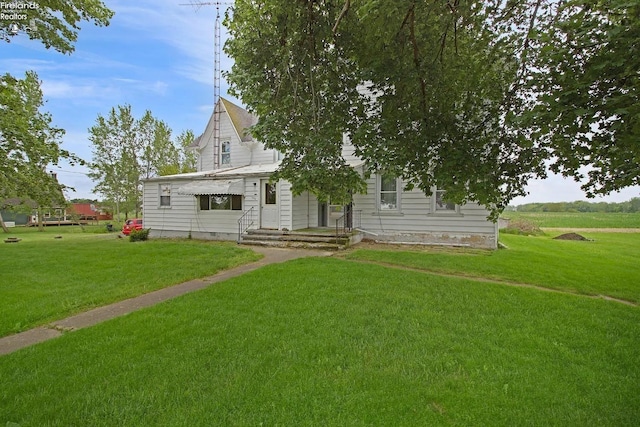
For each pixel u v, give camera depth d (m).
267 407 2.97
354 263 8.90
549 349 4.13
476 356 3.94
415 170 5.45
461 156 5.10
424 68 5.39
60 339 4.44
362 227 14.52
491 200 5.13
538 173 5.20
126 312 5.71
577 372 3.62
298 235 13.36
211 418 2.83
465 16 5.18
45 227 42.09
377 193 14.27
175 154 41.38
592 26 3.43
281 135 6.08
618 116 3.45
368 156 5.46
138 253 11.57
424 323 4.90
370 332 4.58
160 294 6.80
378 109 6.03
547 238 21.27
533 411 2.95
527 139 4.67
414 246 13.02
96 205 50.53
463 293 6.32
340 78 6.06
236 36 5.96
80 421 2.82
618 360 3.91
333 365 3.72
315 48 5.64
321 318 5.05
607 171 4.44
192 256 10.85
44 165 10.76
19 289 7.12
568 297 6.23
